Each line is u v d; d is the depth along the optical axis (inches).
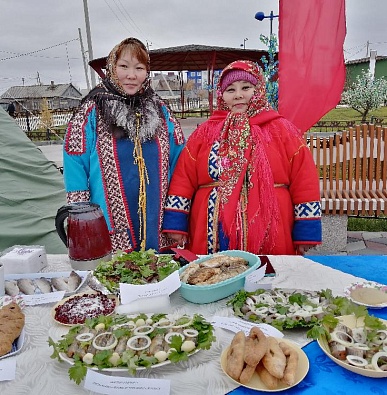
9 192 147.2
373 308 54.3
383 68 951.0
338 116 630.5
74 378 41.0
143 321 49.1
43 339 50.1
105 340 45.6
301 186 80.2
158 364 42.8
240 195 80.1
